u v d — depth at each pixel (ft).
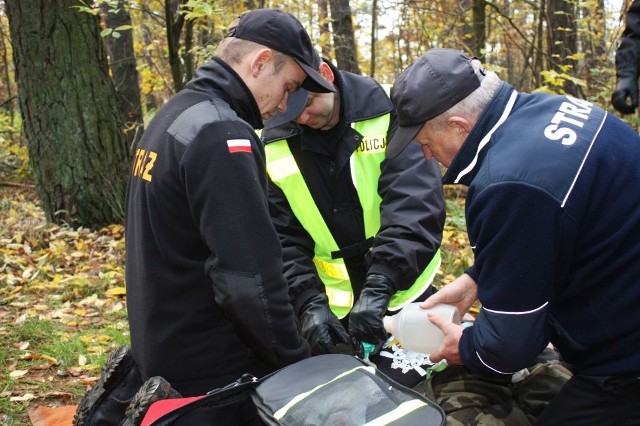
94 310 15.47
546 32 30.89
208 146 6.44
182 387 7.03
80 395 11.23
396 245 8.97
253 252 6.48
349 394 5.80
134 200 7.06
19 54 22.27
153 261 6.83
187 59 21.94
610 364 6.58
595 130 6.35
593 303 6.50
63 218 22.63
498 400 8.15
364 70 44.62
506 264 6.22
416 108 6.79
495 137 6.51
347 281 9.95
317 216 9.59
